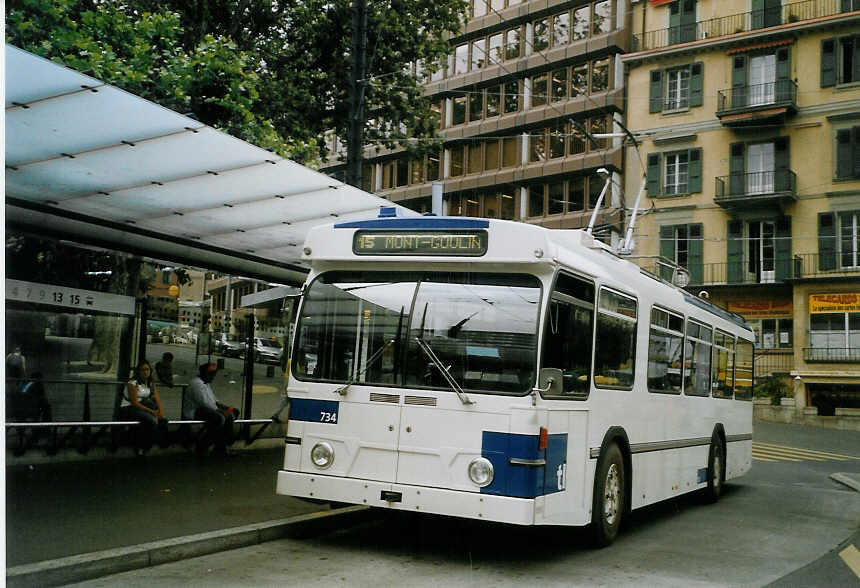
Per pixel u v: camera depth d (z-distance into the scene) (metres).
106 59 14.95
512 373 7.18
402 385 7.46
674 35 42.59
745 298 40.22
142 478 10.61
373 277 7.88
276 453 14.34
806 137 38.78
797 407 37.38
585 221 44.41
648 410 9.89
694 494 13.19
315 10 21.89
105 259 12.58
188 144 8.72
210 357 14.27
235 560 7.23
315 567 7.09
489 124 48.66
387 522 9.51
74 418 11.96
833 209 38.03
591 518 8.19
